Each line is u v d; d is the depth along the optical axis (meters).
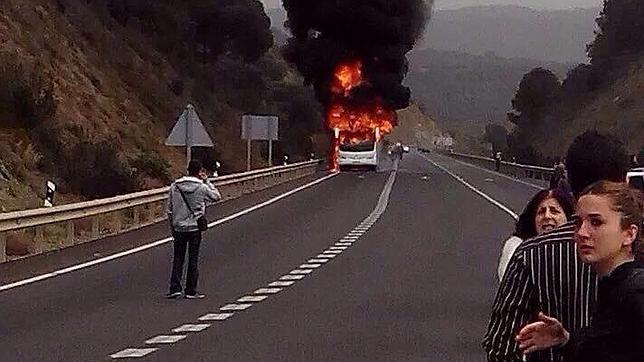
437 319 17.64
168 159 60.84
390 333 16.25
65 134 48.19
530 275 6.15
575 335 5.59
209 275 23.91
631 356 5.14
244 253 28.75
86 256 27.31
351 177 79.88
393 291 21.16
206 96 83.81
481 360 14.02
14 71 44.44
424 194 58.31
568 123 126.44
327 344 15.28
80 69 59.75
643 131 101.75
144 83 69.88
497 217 42.16
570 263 6.05
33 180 39.47
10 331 16.41
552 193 8.34
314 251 29.30
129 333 16.25
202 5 95.81
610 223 5.43
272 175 66.19
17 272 23.88
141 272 24.20
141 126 61.62
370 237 33.53
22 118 43.72
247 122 63.00
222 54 98.69
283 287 21.83
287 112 114.00
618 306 5.21
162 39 85.38
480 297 20.28
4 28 53.81
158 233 33.62
